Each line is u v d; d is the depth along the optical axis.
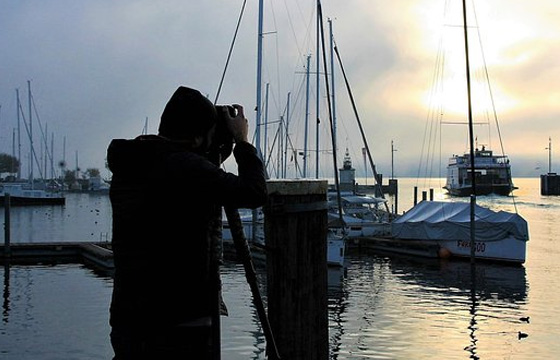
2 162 117.38
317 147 41.19
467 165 100.06
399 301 19.34
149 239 2.47
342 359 12.55
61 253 30.05
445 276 25.33
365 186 74.75
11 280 23.59
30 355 12.91
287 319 3.52
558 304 18.94
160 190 2.46
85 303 18.81
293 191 3.52
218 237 2.64
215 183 2.45
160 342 2.45
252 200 2.53
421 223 32.28
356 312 17.47
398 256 32.31
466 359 12.71
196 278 2.51
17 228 56.97
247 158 2.64
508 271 26.80
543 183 119.19
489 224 29.72
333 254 27.06
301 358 3.52
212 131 2.72
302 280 3.54
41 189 94.94
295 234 3.52
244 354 12.44
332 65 41.62
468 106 29.20
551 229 48.16
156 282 2.46
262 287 19.84
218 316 2.58
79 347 13.53
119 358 2.49
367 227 36.44
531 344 13.95
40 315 16.94
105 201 115.44
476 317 16.83
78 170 150.50
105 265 26.23
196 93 2.69
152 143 2.54
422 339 14.28
